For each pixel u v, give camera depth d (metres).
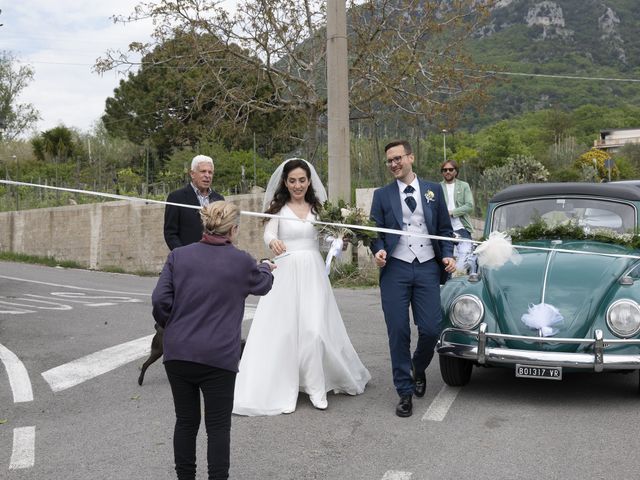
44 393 6.95
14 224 26.11
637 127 104.38
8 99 56.84
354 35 21.06
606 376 7.18
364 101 20.98
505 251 6.25
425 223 6.14
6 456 5.25
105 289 15.51
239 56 20.61
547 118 92.75
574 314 6.00
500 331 6.14
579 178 45.19
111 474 4.86
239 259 4.38
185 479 4.29
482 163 53.25
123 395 6.82
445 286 6.70
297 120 22.45
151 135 39.72
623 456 4.98
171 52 21.12
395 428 5.64
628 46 173.62
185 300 4.25
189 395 4.29
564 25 181.75
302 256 6.29
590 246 7.13
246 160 31.27
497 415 5.94
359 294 13.53
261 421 5.86
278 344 6.12
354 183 26.11
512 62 130.62
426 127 22.30
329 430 5.62
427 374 7.34
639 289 6.02
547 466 4.82
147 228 20.48
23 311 12.01
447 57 21.05
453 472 4.74
